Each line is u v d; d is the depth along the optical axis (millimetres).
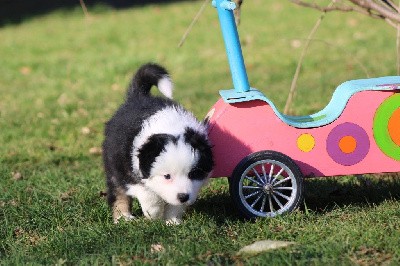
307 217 5520
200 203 6227
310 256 4648
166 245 5000
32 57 16625
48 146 9203
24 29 20625
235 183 5465
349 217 5578
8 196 6777
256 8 20828
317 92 11289
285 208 5512
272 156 5426
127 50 16781
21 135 9789
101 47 17359
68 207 6273
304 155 5547
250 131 5512
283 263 4508
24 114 11094
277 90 11859
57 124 10258
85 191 6781
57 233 5574
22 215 6145
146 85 6328
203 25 19219
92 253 5035
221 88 12617
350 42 15695
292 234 5199
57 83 13906
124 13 22172
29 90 13359
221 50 16156
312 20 18469
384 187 6469
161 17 20844
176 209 5688
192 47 16625
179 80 13609
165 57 15609
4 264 4867
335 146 5547
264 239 5109
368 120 5539
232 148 5512
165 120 5457
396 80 5770
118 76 14250
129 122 5629
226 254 4809
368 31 16766
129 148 5449
